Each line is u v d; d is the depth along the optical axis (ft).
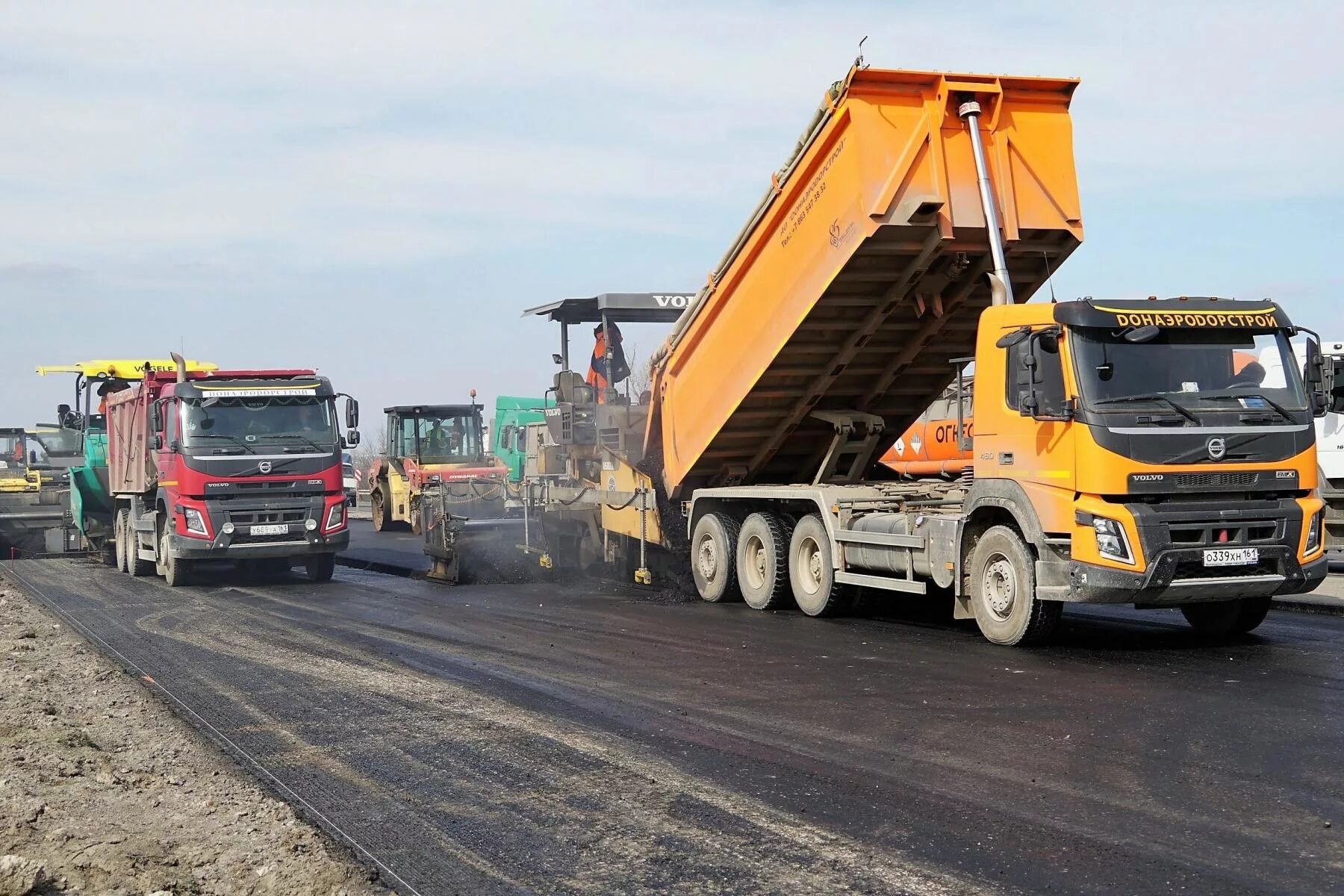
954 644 36.99
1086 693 28.68
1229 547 33.17
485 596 53.36
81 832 19.60
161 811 20.81
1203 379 34.01
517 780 22.26
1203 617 37.73
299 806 21.13
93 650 39.37
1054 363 34.17
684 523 53.52
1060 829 18.70
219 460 60.18
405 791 21.80
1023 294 43.29
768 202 43.14
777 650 36.35
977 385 37.01
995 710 27.04
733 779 21.93
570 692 30.22
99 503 78.13
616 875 17.29
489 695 30.07
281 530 61.05
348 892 16.85
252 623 45.50
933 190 38.60
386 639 40.19
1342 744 23.35
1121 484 32.73
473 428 110.52
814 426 49.26
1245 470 33.60
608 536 57.57
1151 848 17.71
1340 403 45.88
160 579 66.08
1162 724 25.32
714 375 48.01
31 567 75.15
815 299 41.34
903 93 38.99
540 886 16.97
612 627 42.06
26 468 92.32
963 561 37.50
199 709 29.55
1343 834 18.13
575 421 57.00
